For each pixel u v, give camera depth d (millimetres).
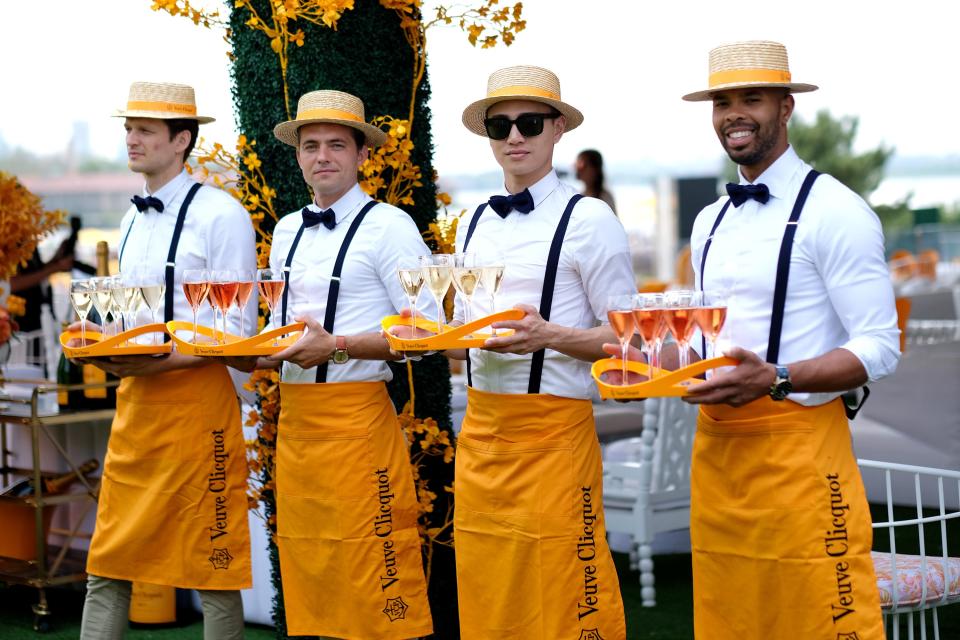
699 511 2600
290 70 3754
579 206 2887
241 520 3529
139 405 3477
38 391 4562
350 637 3258
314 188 3312
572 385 2859
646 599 4672
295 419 3260
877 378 2379
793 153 2527
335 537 3221
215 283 3033
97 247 4520
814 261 2441
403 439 3367
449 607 3936
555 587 2848
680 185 14641
